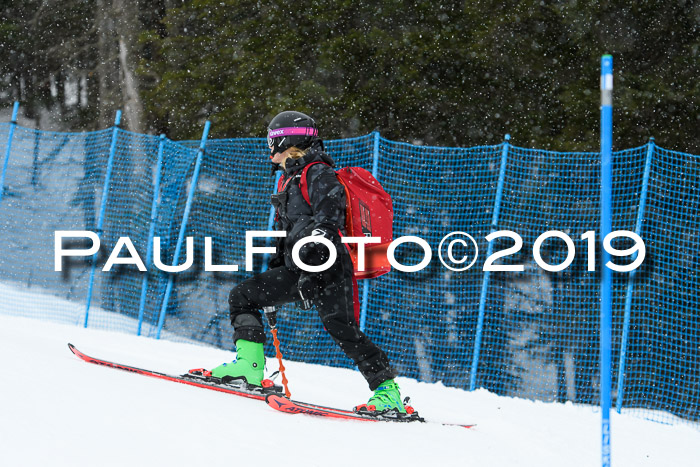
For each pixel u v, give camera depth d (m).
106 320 14.58
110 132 16.28
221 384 6.71
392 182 17.22
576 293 16.55
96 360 6.89
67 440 4.34
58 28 30.62
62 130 30.70
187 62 24.50
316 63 23.48
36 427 4.44
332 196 6.34
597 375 15.87
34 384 5.38
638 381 15.94
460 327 16.02
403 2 23.72
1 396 4.91
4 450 3.99
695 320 16.56
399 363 14.86
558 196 17.69
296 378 10.54
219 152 15.58
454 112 22.53
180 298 15.20
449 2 23.50
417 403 9.80
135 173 15.87
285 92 23.14
